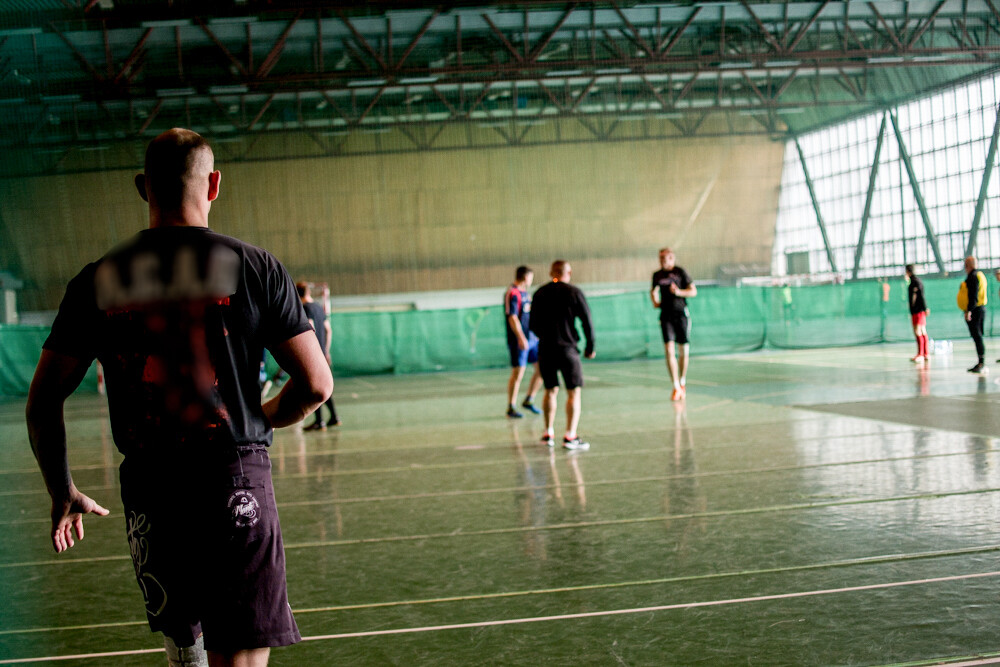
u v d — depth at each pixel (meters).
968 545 4.16
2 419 14.22
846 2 26.64
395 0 24.30
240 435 1.91
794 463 6.52
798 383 13.09
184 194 1.97
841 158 37.06
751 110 33.50
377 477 6.93
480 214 35.06
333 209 34.34
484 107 34.38
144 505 1.90
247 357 1.94
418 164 34.56
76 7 22.91
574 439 7.80
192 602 1.88
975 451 6.62
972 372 13.12
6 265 30.88
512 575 4.05
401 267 34.91
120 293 1.90
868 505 5.06
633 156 35.69
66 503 1.98
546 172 35.19
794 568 3.94
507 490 6.10
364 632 3.39
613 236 35.84
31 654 3.28
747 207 37.09
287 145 33.91
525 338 10.51
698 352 23.78
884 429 7.96
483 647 3.17
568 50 29.64
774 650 3.01
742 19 28.00
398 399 14.59
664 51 26.31
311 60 28.67
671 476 6.28
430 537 4.86
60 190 31.16
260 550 1.91
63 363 1.92
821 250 38.03
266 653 1.96
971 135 31.02
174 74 27.80
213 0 23.28
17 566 4.59
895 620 3.25
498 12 25.75
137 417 1.91
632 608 3.52
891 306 25.08
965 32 27.50
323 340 9.93
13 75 25.08
